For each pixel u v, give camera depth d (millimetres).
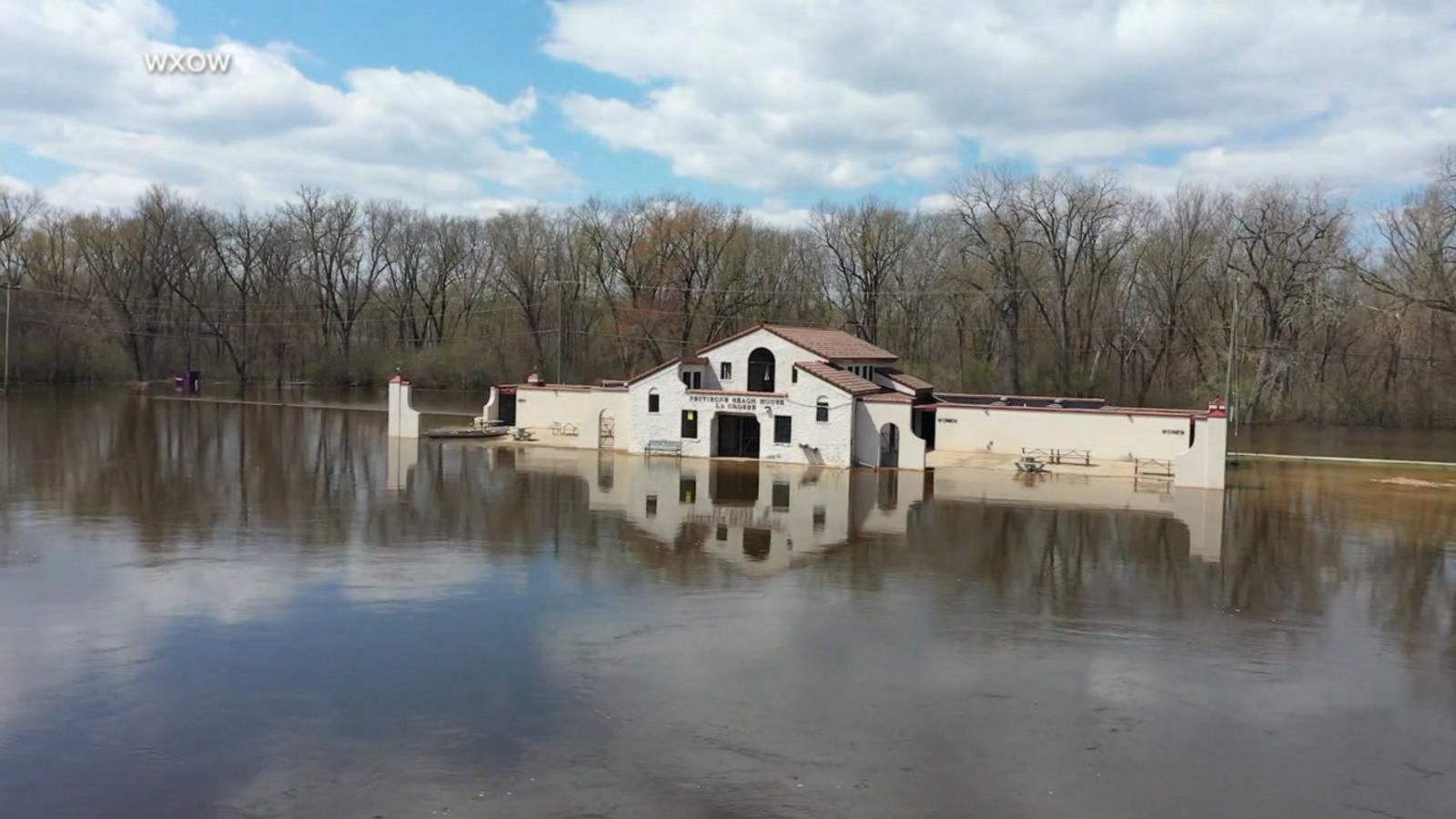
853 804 12828
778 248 91062
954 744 14711
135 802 12641
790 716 15594
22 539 27297
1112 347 77562
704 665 17828
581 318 95250
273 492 36469
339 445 52656
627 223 90250
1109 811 12836
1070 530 31703
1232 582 25047
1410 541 30547
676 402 49281
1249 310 70688
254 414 71688
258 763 13734
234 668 17328
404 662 17719
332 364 102312
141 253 96000
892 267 85312
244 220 100188
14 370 88125
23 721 14992
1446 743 15195
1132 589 24219
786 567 25781
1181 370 76125
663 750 14305
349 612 20844
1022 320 79312
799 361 48062
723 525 31469
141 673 16984
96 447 49125
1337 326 72125
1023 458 47250
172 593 21984
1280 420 73312
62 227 96750
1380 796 13438
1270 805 13109
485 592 22578
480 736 14664
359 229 104125
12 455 45094
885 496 37938
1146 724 15656
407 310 105750
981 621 21062
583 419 58094
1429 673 18328
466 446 53125
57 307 92938
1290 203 70062
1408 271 66875
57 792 12867
